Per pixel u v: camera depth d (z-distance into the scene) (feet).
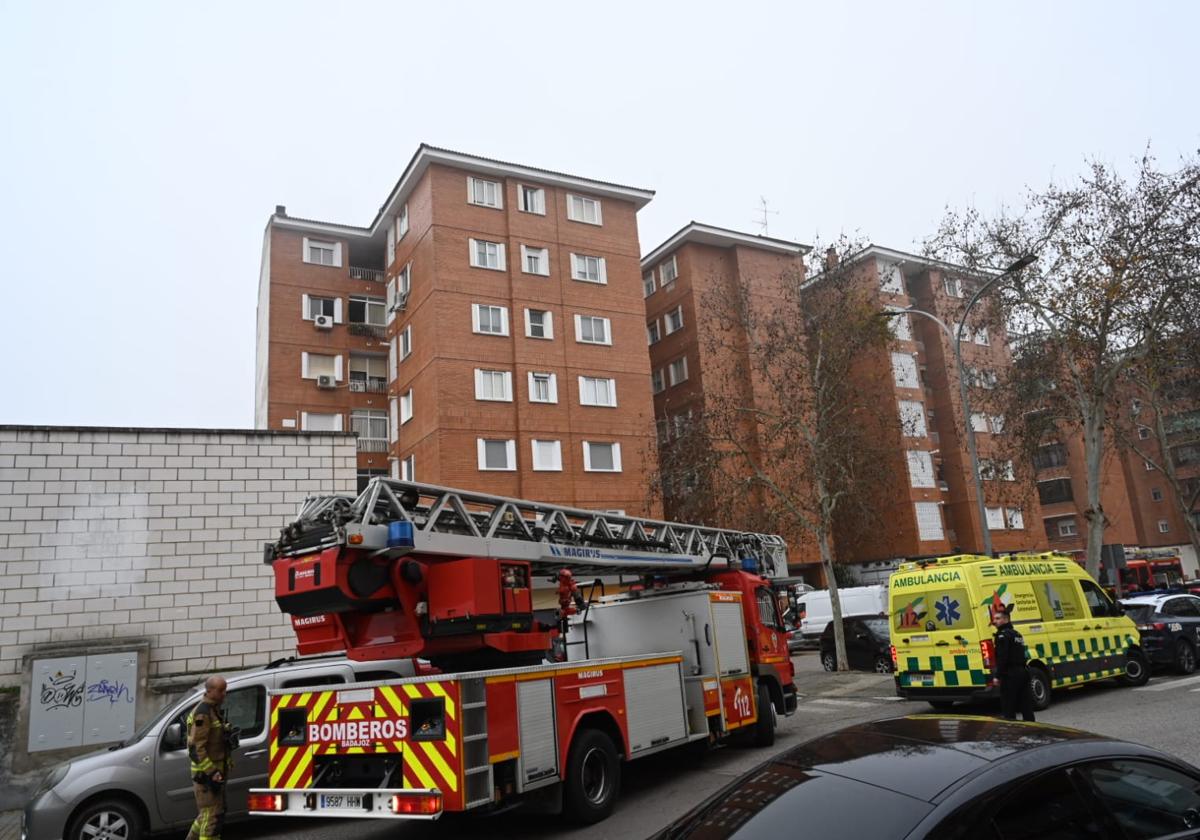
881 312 76.95
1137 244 73.61
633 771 34.73
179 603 44.39
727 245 133.59
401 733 23.08
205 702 25.05
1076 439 177.78
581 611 38.32
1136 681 48.62
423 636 26.04
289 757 25.14
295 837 28.76
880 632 69.00
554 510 33.19
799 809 10.29
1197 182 72.28
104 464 44.29
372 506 25.84
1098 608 48.26
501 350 102.53
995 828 9.53
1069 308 76.69
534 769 24.61
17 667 40.73
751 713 37.45
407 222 110.83
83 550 43.04
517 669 24.88
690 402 126.62
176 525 45.14
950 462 142.00
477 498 29.84
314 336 118.11
